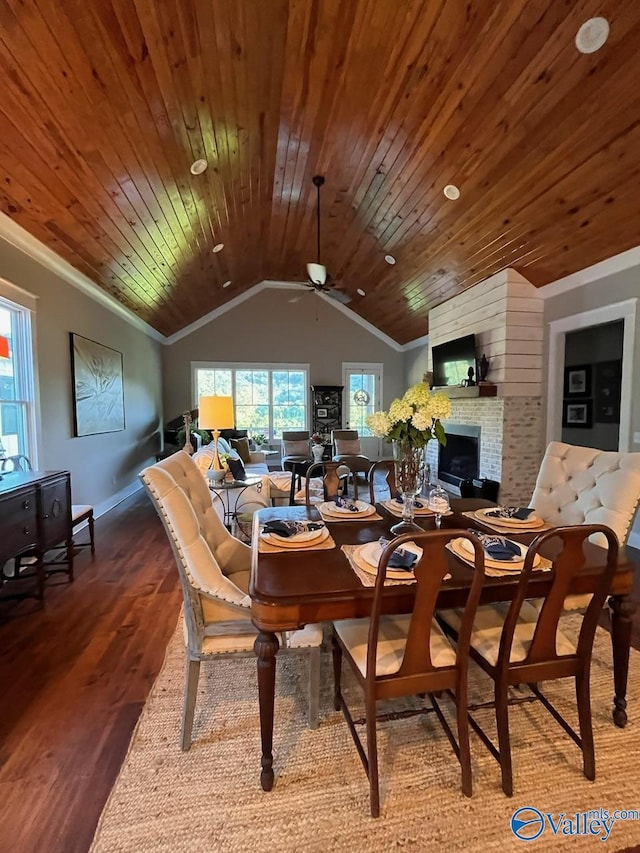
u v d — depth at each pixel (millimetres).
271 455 9023
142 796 1404
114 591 2988
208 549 1613
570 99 2691
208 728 1706
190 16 2160
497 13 2330
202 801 1389
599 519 2035
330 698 1888
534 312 4867
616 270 3969
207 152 3340
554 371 4766
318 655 1666
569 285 4473
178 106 2705
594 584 1590
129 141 2777
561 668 1491
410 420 1892
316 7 2352
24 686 1972
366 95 3090
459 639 1397
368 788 1438
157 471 1618
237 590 1578
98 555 3711
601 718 1760
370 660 1331
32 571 3318
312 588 1408
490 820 1329
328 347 9180
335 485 2613
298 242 6160
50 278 3805
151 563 3523
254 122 3277
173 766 1522
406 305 7141
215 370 8781
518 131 3031
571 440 5512
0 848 1244
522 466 4957
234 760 1553
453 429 5914
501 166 3391
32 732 1688
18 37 1854
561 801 1393
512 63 2586
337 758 1561
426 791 1424
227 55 2514
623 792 1426
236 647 1599
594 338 5223
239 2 2199
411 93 2982
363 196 4520
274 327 8945
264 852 1234
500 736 1438
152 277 5254
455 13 2383
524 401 4918
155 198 3584
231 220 4867
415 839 1271
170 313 7145
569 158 3113
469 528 2039
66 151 2615
